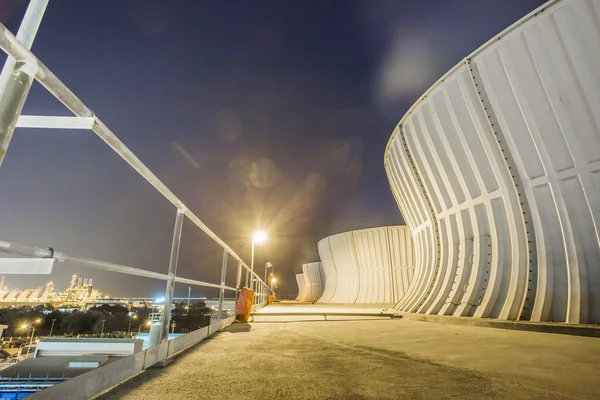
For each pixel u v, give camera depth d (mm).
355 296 30156
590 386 2557
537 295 7234
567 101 7008
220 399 2176
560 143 7289
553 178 7422
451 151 9828
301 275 54125
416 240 14828
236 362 3400
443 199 10852
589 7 6555
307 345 4711
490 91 8367
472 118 8836
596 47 6535
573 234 6996
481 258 9039
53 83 1328
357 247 31016
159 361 3281
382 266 28547
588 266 6723
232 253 6727
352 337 5699
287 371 3018
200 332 5066
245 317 8664
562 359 3709
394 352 4148
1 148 1056
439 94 9891
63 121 1608
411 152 12141
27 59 1165
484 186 8992
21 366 6535
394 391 2393
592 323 6219
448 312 9250
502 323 7195
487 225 9203
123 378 2559
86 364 6633
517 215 8062
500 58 8070
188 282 3893
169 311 3441
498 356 3889
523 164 7961
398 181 14844
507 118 8141
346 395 2295
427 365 3340
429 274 11922
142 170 2408
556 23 7004
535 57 7355
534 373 2998
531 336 5848
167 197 2977
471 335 6027
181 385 2482
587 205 6926
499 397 2262
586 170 6879
